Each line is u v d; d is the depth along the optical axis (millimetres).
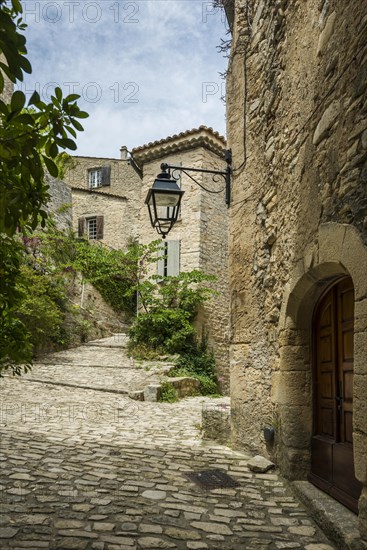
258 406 4918
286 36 4398
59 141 1867
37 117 1850
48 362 12703
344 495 3225
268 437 4465
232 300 5664
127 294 15000
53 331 14125
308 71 3748
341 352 3535
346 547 2664
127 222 24250
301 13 3979
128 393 9883
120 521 3053
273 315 4598
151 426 6918
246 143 5617
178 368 12844
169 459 4781
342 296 3574
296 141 4031
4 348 2621
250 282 5301
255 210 5254
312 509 3291
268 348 4758
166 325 14031
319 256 3391
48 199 2180
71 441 5465
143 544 2715
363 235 2748
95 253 15266
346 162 3008
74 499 3434
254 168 5352
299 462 3957
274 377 4500
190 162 15523
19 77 1635
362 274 2723
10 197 1950
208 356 13891
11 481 3783
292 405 4047
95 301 18750
